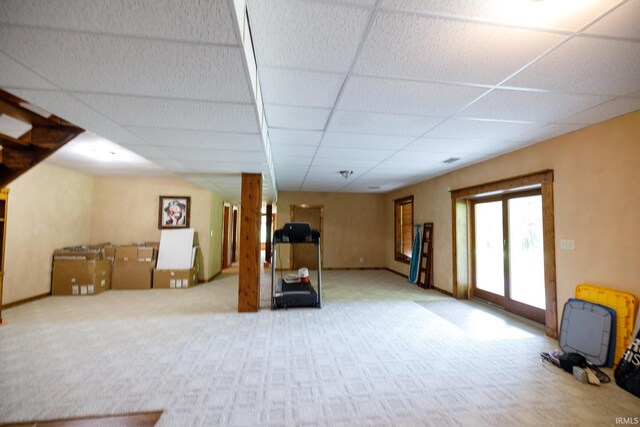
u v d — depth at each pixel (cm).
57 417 186
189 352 281
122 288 557
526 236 395
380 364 260
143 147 301
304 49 164
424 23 142
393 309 434
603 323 258
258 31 149
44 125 287
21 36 125
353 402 204
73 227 547
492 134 309
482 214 484
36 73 158
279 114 259
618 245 258
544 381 233
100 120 228
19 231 436
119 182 610
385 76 193
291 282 524
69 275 503
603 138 271
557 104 235
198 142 282
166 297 499
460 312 420
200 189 640
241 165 380
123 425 180
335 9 133
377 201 851
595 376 230
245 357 271
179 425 179
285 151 385
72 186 542
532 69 184
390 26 144
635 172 246
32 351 281
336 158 423
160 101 194
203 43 132
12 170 286
